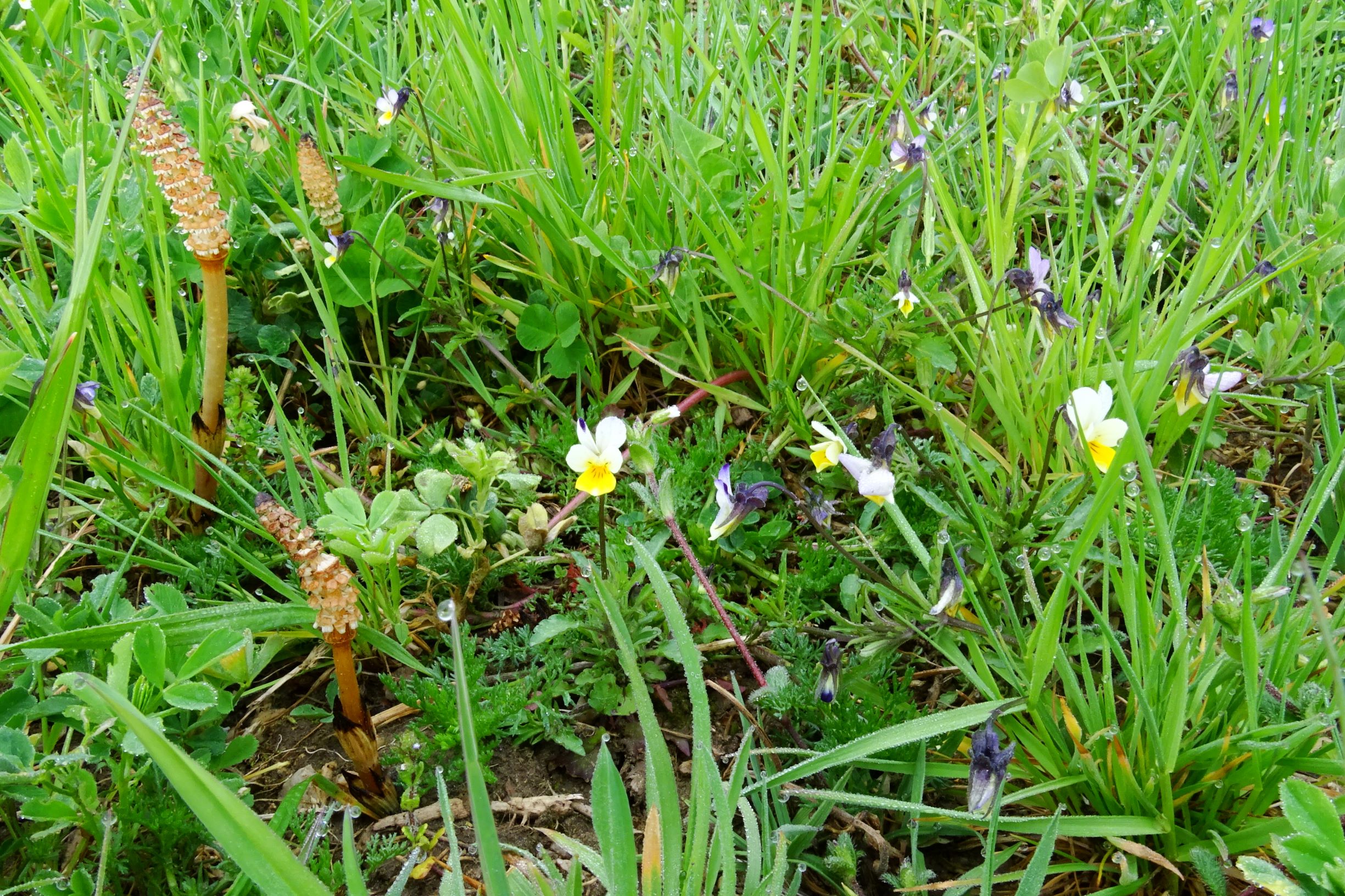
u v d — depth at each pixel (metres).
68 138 0.50
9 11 0.61
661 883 0.31
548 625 0.40
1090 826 0.35
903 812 0.37
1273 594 0.34
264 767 0.39
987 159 0.45
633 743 0.40
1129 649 0.41
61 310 0.43
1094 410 0.39
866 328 0.47
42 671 0.39
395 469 0.50
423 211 0.54
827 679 0.36
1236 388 0.50
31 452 0.33
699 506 0.46
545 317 0.51
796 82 0.61
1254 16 0.67
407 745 0.38
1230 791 0.35
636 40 0.60
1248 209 0.46
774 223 0.52
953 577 0.37
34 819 0.33
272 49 0.62
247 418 0.46
